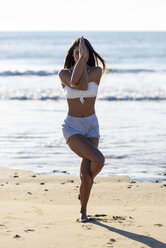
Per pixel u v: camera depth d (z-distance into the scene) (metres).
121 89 46.59
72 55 8.73
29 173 15.61
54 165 16.95
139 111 31.86
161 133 23.08
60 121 27.08
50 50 135.62
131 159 17.81
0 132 23.41
